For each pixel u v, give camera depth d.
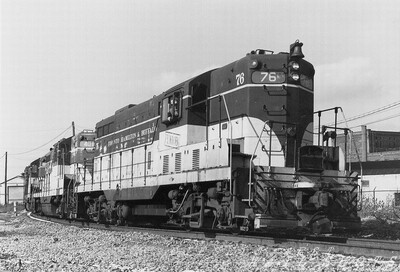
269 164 11.89
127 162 19.34
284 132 12.75
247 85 13.05
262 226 11.12
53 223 24.42
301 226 11.46
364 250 9.50
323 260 8.77
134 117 19.30
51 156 31.14
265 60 13.08
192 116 14.83
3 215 42.88
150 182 16.78
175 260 9.88
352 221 11.80
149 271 8.74
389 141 51.97
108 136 21.95
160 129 16.64
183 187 14.69
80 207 24.33
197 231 14.59
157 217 19.44
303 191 11.74
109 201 20.33
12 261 10.62
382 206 26.73
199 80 14.92
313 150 11.99
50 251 12.51
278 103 12.88
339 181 12.08
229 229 12.73
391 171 35.16
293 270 8.11
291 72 12.98
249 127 12.82
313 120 13.46
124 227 18.12
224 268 8.62
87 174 24.56
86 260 10.48
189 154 14.39
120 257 10.80
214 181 13.09
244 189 12.00
